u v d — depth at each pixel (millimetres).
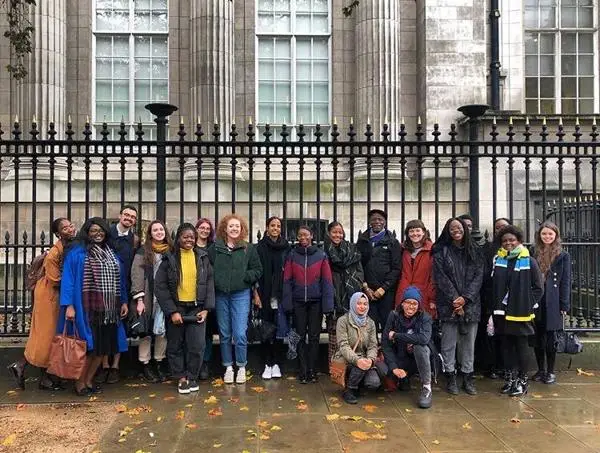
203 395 6203
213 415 5555
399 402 6043
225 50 13375
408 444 4871
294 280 6551
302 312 6570
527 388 6414
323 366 7199
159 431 5141
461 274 6309
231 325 6648
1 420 5438
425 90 13539
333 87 14227
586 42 15234
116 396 6188
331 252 6684
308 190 12867
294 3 14398
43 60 12711
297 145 6953
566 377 6996
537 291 6254
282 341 6902
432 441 4938
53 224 6422
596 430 5219
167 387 6527
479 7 13688
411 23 14203
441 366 6484
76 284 6078
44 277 6316
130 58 14047
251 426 5270
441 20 13602
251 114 14102
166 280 6238
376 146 7016
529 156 7070
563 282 6559
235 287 6488
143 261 6453
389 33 13453
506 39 14734
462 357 6414
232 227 6488
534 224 12641
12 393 6309
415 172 13250
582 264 8164
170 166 13008
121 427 5242
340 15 14234
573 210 9055
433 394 6332
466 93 13555
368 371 6082
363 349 6152
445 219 12930
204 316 6328
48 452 4684
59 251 6285
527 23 15188
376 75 13391
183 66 14000
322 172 13219
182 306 6281
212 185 12648
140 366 6977
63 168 12562
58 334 6105
